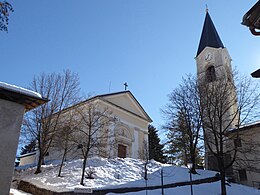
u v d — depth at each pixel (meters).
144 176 19.98
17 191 16.34
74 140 21.83
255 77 7.53
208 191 17.83
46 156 28.42
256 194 19.11
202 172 22.80
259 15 7.04
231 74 23.61
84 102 24.14
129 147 30.75
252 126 24.48
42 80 28.39
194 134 22.66
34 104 9.77
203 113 21.58
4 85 8.79
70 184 16.44
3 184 8.16
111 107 29.86
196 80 24.16
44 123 21.66
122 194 14.90
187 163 25.41
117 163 22.69
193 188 17.97
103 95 29.48
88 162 21.81
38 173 20.11
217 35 37.16
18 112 9.23
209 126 19.64
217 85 22.47
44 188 15.41
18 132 8.98
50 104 22.38
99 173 19.44
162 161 33.56
